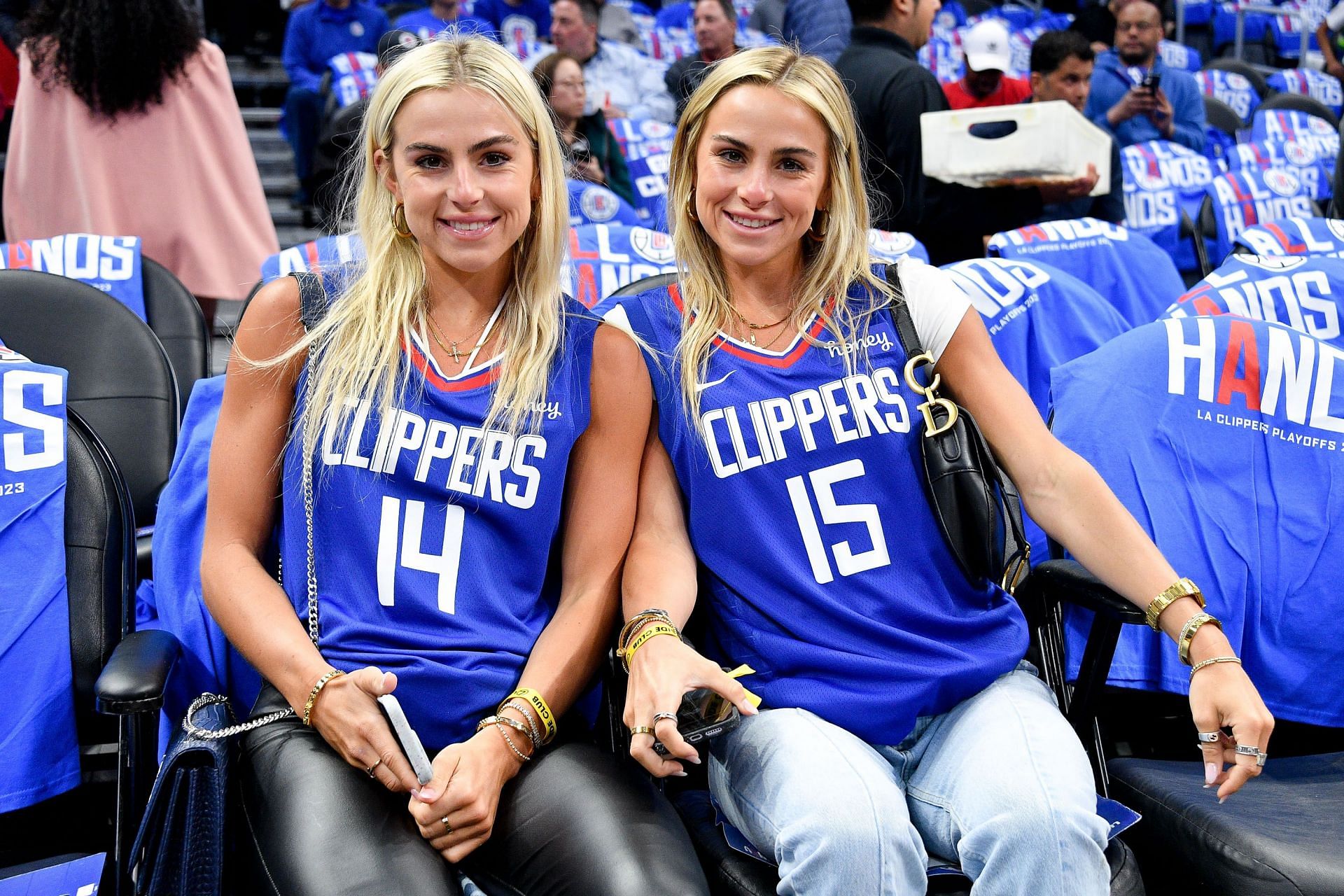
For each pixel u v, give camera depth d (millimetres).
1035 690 1686
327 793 1480
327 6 6070
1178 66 7391
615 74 6102
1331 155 5000
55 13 3488
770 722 1610
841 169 1778
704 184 1752
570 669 1639
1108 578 1713
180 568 1850
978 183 3426
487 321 1737
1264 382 2025
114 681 1499
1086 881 1479
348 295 1731
